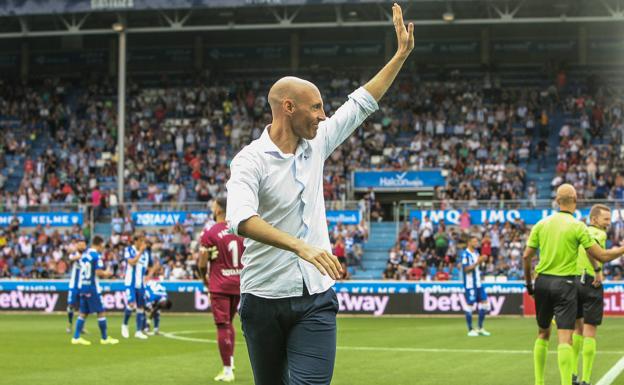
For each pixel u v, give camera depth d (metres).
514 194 50.69
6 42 68.75
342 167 54.22
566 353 13.10
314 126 6.68
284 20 50.75
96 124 61.25
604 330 30.19
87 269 25.08
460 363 19.36
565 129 55.16
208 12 61.41
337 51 65.50
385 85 7.32
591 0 53.25
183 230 48.75
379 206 51.06
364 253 47.78
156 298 28.89
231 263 15.60
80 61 68.00
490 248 44.22
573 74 62.09
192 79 64.88
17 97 64.25
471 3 58.62
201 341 26.14
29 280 44.97
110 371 17.98
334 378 16.59
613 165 51.69
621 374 17.02
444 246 44.88
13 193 55.56
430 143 55.88
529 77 62.47
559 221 13.39
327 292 6.74
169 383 15.93
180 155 58.38
